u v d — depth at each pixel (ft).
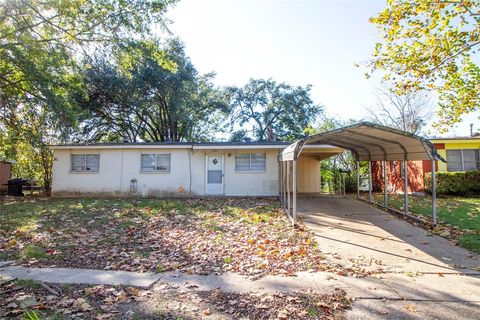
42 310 11.57
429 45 23.20
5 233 24.56
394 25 23.17
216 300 12.55
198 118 96.73
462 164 51.96
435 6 21.63
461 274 15.99
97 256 18.86
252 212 34.53
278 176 50.37
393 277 15.48
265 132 107.76
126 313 11.34
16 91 43.16
